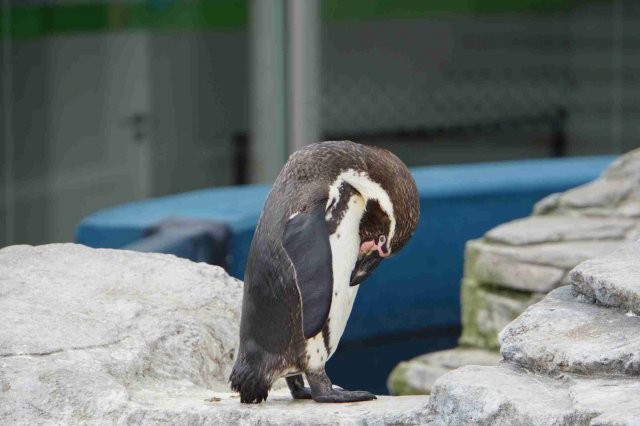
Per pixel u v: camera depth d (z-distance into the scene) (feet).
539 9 114.83
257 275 26.96
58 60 98.78
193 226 54.90
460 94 112.37
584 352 25.76
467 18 112.47
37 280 34.58
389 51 110.52
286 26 65.41
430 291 60.90
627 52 116.37
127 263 36.47
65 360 29.78
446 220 60.95
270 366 27.43
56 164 98.58
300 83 65.57
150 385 30.19
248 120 102.27
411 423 26.16
